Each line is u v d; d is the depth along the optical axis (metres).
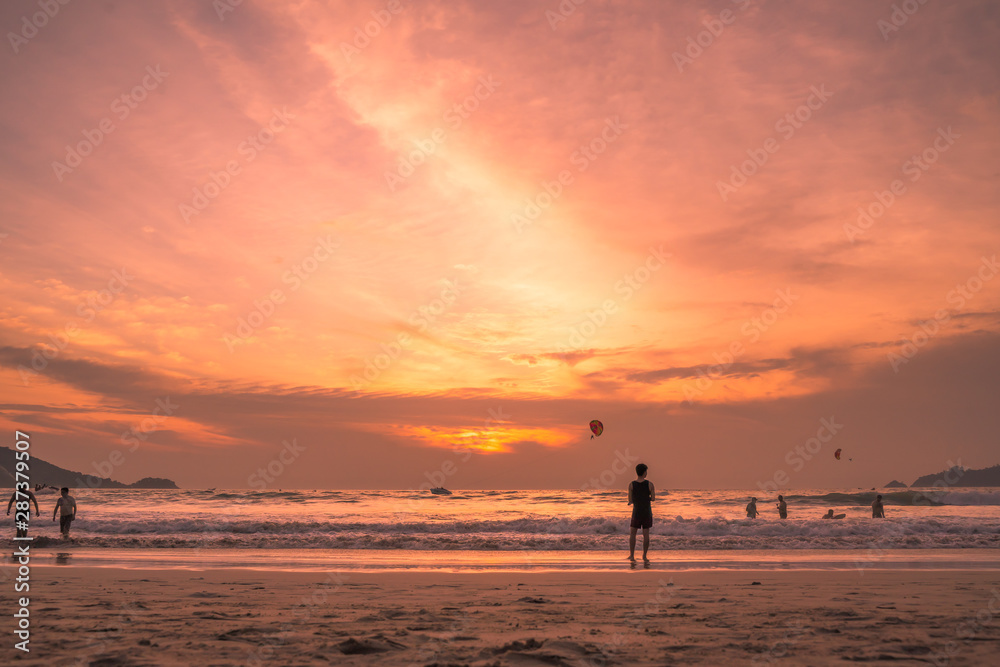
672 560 12.48
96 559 12.28
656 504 49.84
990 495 46.44
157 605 6.23
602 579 8.86
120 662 3.69
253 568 10.66
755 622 5.27
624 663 3.72
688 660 3.80
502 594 7.27
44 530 20.19
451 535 18.83
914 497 48.31
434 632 4.80
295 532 21.27
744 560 12.48
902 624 5.14
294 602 6.54
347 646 4.09
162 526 21.09
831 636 4.62
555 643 4.23
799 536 18.61
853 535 18.67
